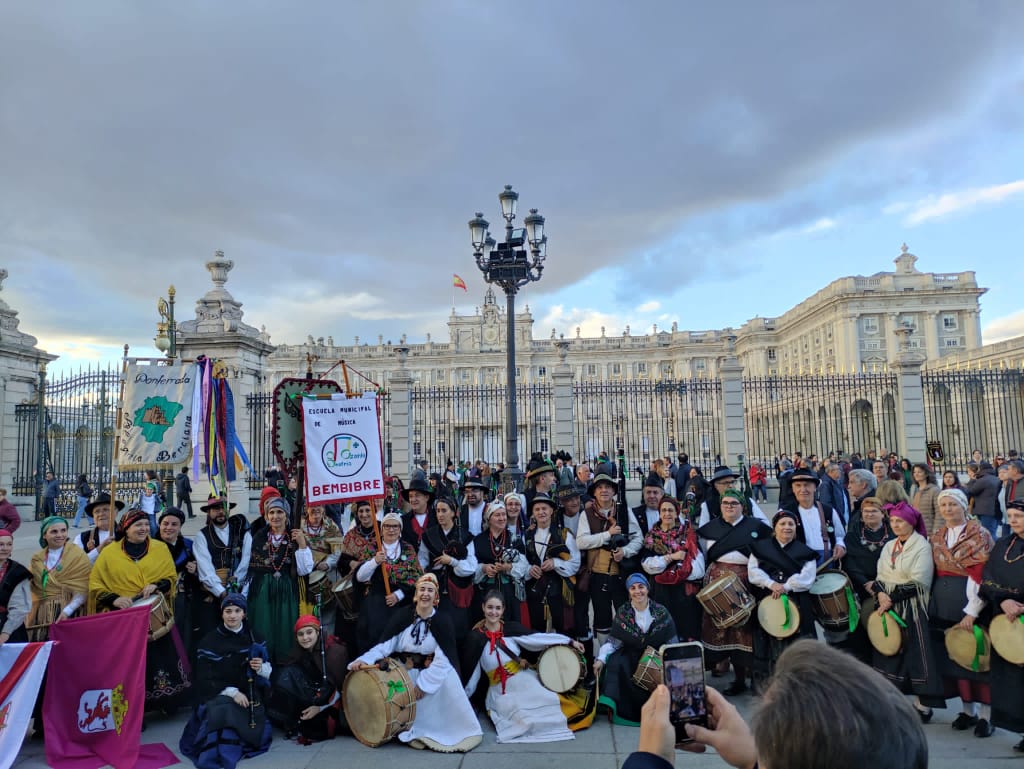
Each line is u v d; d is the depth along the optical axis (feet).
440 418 126.31
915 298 200.75
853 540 19.89
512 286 45.09
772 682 4.85
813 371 222.28
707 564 21.11
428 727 17.43
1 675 16.49
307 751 16.88
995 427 82.74
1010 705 15.87
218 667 17.21
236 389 61.77
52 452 72.18
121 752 16.30
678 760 15.80
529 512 27.30
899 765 4.11
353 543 21.02
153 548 19.31
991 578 16.49
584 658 19.21
